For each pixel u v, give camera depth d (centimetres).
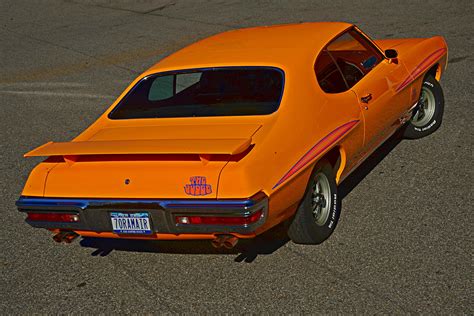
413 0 1466
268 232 516
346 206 544
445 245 463
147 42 1373
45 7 2017
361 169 620
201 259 488
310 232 469
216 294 437
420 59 642
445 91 837
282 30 564
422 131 677
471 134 675
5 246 548
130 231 423
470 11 1294
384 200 547
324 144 463
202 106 480
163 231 415
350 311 397
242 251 491
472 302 393
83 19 1762
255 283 444
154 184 411
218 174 399
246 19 1480
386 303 401
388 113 570
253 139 426
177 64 521
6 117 962
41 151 447
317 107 475
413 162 620
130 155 432
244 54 508
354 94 520
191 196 402
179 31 1446
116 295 452
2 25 1794
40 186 442
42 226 448
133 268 487
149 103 503
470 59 973
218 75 494
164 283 460
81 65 1241
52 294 463
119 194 418
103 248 528
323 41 523
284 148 431
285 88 466
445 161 614
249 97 471
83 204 426
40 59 1338
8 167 749
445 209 518
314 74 491
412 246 467
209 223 401
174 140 427
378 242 478
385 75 574
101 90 1047
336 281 433
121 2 1958
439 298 400
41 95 1062
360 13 1386
